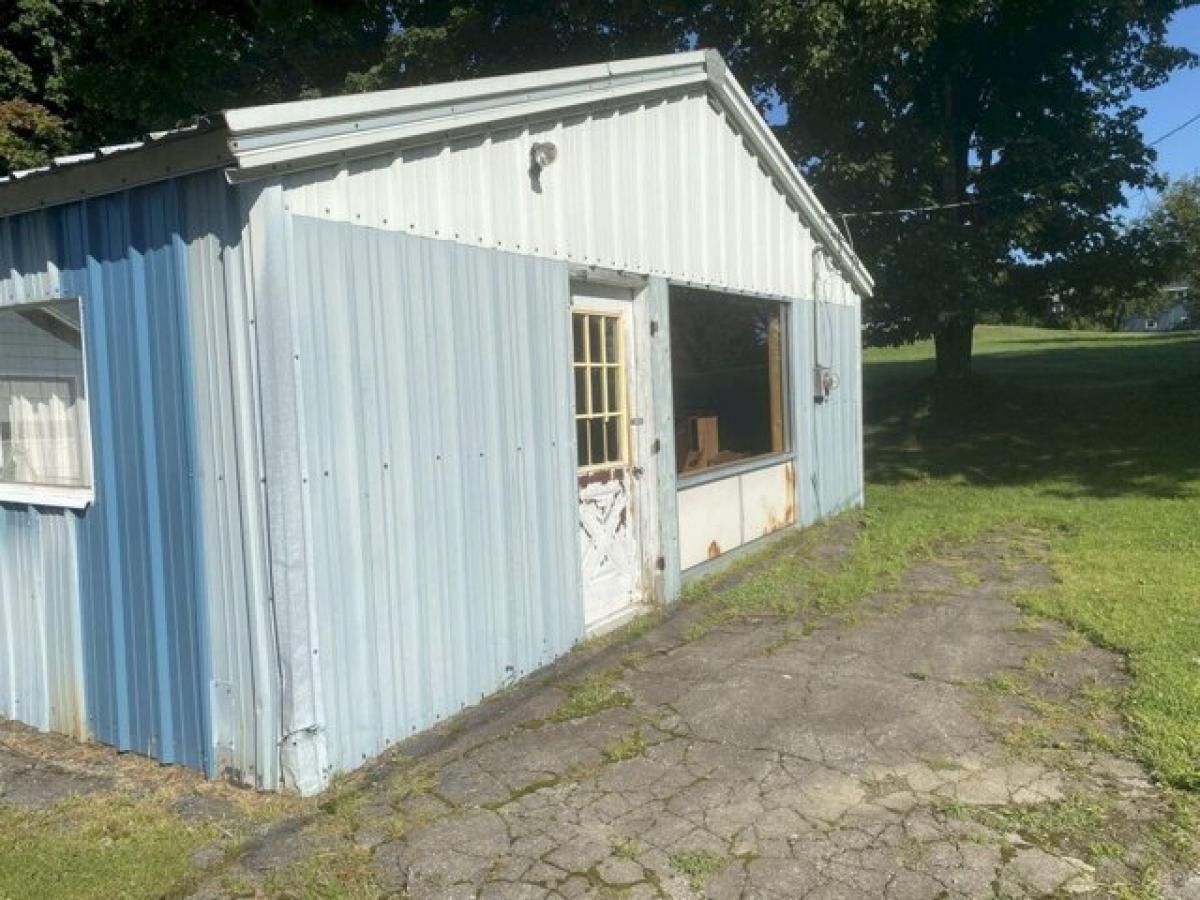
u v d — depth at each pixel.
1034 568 7.26
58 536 4.65
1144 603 6.00
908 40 12.06
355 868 3.25
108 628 4.44
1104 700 4.53
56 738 4.68
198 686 4.08
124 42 13.62
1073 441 14.40
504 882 3.14
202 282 3.88
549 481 5.39
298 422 3.79
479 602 4.81
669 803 3.65
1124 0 14.03
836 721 4.39
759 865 3.19
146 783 4.03
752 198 8.15
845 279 10.36
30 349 4.78
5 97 14.05
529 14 14.26
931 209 13.95
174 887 3.17
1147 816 3.43
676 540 6.69
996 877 3.07
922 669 5.05
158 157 3.84
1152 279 15.66
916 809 3.53
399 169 4.32
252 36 15.03
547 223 5.39
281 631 3.78
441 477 4.56
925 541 8.43
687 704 4.67
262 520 3.81
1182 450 12.84
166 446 4.09
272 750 3.86
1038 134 14.93
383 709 4.20
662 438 6.52
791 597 6.60
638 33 14.39
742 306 8.09
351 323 4.05
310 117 3.75
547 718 4.56
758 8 12.06
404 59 14.23
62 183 4.24
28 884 3.20
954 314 14.27
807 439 9.29
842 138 13.52
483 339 4.86
